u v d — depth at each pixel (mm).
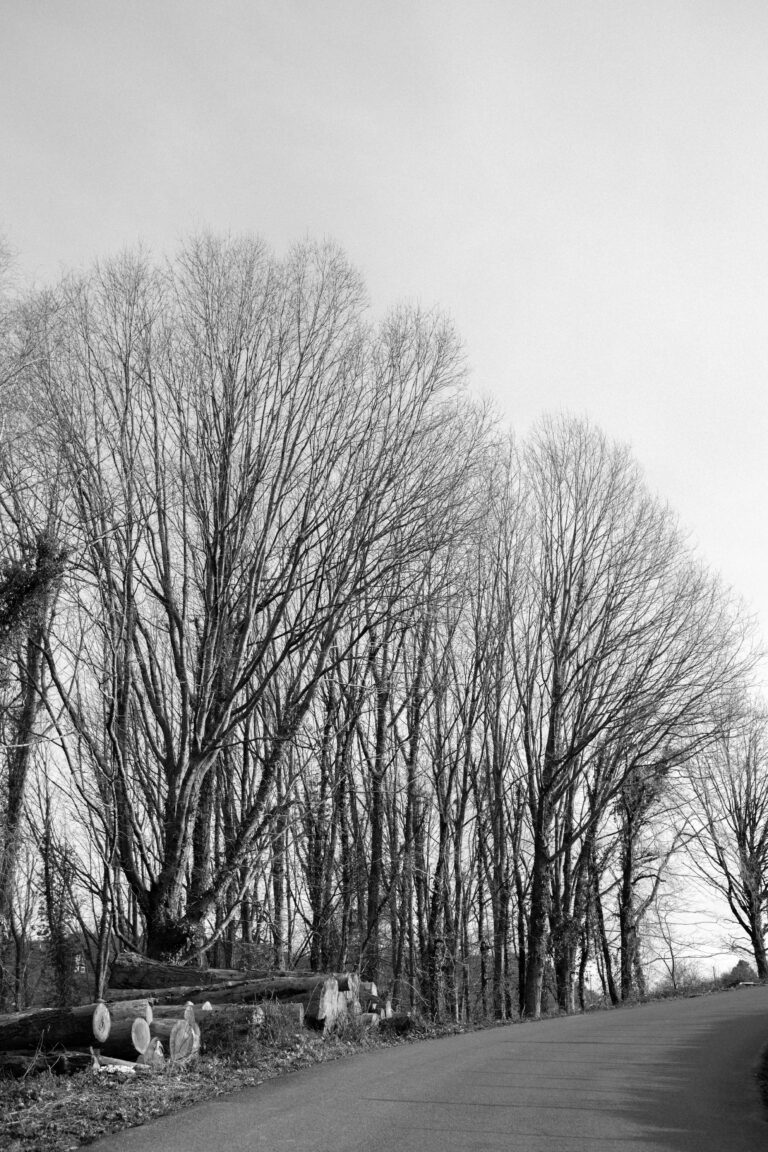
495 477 34500
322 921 30797
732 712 35062
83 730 22281
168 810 22234
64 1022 12523
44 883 30422
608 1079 12070
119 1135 9109
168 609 23422
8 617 20203
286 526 25172
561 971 36031
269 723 30969
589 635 34750
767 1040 15562
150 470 23797
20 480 22219
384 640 27016
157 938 21219
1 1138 9125
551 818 34406
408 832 32344
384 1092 11227
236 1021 15102
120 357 23891
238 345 24812
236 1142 8680
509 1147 8406
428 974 31578
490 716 36219
